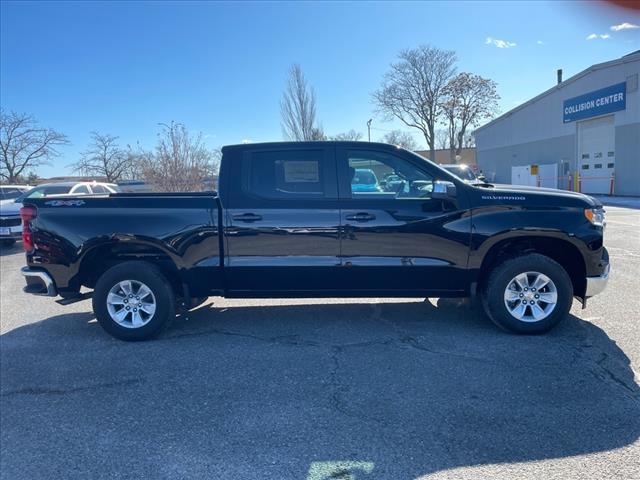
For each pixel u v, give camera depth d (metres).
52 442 3.23
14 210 12.37
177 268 5.05
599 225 4.84
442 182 4.67
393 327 5.29
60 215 5.07
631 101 22.41
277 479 2.78
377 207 4.88
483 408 3.49
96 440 3.24
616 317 5.37
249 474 2.84
